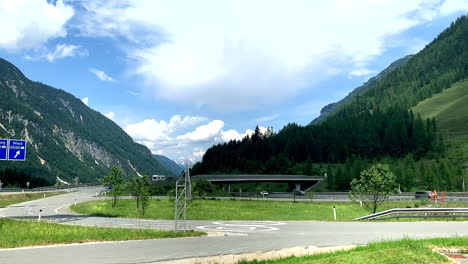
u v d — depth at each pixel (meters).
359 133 188.38
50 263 13.48
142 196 47.19
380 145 172.62
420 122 182.75
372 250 13.17
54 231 22.06
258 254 15.84
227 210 52.31
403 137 169.38
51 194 94.94
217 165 176.88
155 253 15.94
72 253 15.66
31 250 16.38
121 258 14.68
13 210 51.06
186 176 26.44
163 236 21.59
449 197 72.94
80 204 61.78
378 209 58.09
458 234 20.50
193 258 14.89
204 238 21.08
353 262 11.06
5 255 15.04
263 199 74.69
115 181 60.31
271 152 190.25
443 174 112.38
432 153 160.12
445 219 30.08
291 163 162.38
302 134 193.12
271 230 25.23
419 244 13.89
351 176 116.06
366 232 22.53
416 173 125.50
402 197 76.25
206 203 62.38
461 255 12.99
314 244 18.36
